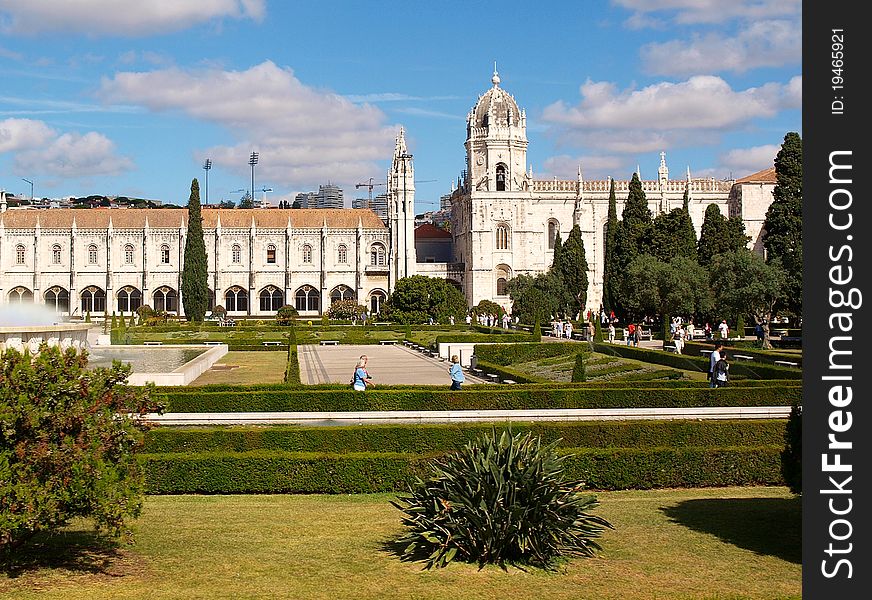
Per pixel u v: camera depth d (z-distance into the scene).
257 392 40.78
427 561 20.64
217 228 177.50
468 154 182.12
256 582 19.31
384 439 31.11
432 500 20.98
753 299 93.50
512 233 175.00
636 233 133.25
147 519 24.89
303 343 105.94
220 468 28.66
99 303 176.75
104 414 20.33
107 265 175.62
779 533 23.44
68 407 19.91
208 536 23.09
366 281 178.88
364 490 28.78
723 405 42.06
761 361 63.78
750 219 173.75
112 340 98.75
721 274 98.00
